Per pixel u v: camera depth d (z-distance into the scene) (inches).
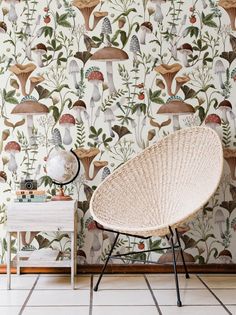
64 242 140.4
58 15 142.5
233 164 141.9
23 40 142.3
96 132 141.9
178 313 101.6
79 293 117.6
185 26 142.6
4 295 115.8
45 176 141.4
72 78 141.9
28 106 141.8
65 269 138.9
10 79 142.0
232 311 102.7
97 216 121.5
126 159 141.9
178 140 133.1
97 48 142.3
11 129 141.9
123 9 142.6
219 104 142.3
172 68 142.4
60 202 124.0
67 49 142.3
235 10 142.6
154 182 132.9
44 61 142.3
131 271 139.3
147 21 142.6
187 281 129.9
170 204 130.3
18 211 122.4
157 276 135.6
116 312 102.3
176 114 142.1
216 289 121.1
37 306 106.7
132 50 142.3
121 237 140.3
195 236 140.8
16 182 141.4
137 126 141.9
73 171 132.6
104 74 142.2
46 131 141.9
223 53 142.6
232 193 141.6
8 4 142.4
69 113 141.9
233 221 141.0
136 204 130.4
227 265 139.9
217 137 124.0
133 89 142.3
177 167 132.0
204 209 141.2
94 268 139.3
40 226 122.5
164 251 140.2
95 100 141.9
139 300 111.3
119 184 131.0
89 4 142.7
